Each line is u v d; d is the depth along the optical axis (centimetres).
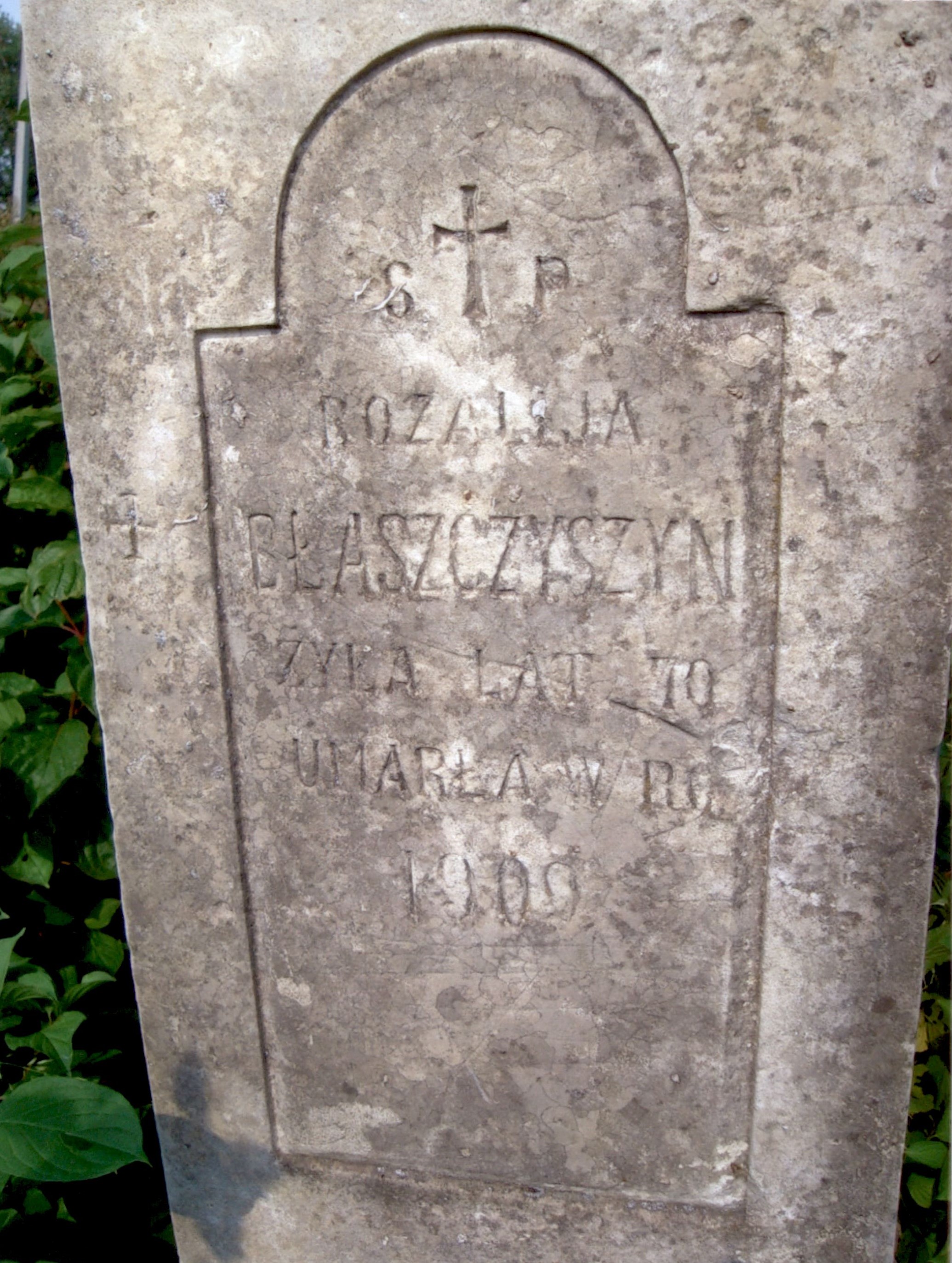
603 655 161
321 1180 196
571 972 176
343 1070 191
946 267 137
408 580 163
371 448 159
